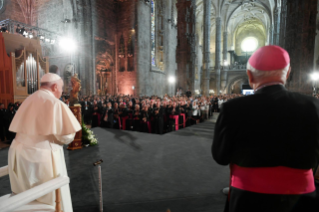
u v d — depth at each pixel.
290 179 1.11
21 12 25.59
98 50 23.88
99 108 12.11
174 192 3.39
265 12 48.97
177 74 17.58
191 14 17.23
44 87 2.35
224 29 48.00
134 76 25.64
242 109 1.19
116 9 26.17
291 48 16.27
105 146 6.25
